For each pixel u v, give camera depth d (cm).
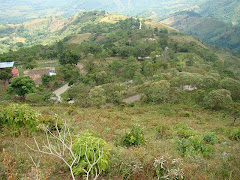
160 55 6925
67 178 462
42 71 4397
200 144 807
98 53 6328
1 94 3638
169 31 13812
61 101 3303
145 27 13188
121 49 6738
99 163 468
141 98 3297
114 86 3362
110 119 1625
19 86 3409
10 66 4606
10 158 501
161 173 513
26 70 4522
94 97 2833
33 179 418
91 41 10381
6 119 782
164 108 2586
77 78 4541
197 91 3098
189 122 1825
